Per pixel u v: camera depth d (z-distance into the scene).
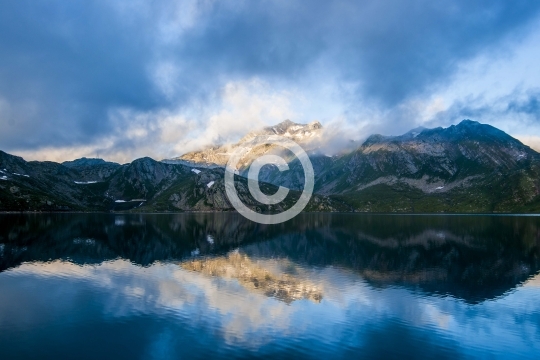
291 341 35.59
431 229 159.75
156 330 37.84
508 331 39.31
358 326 40.00
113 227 164.75
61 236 123.81
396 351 33.88
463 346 35.38
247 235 138.88
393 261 80.19
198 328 38.56
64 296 49.97
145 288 54.75
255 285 57.59
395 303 48.59
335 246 105.88
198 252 92.69
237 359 31.47
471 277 64.62
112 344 34.38
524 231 147.38
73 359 31.31
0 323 39.47
